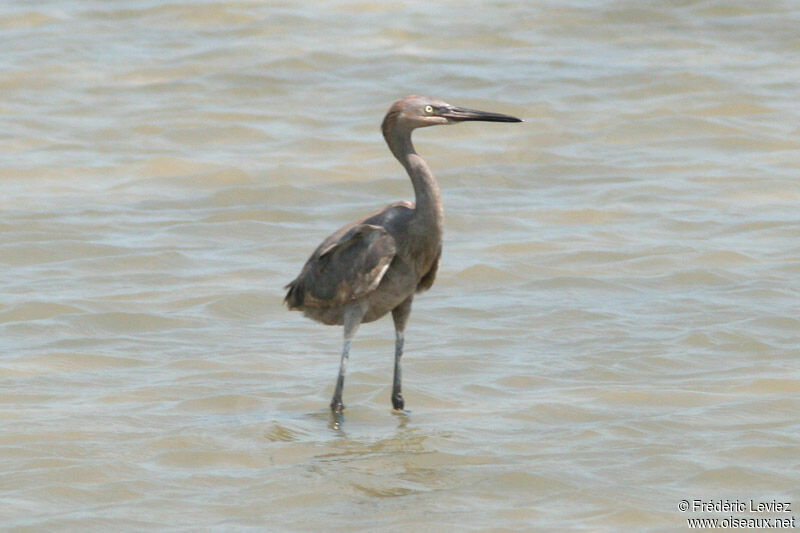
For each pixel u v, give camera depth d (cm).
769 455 1041
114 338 1401
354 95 2480
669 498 966
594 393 1203
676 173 2039
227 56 2683
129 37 2819
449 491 984
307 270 1171
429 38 2791
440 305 1500
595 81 2514
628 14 2909
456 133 2264
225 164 2098
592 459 1042
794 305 1451
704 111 2336
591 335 1379
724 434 1089
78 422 1139
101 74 2586
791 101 2384
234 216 1881
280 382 1264
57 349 1359
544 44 2753
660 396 1190
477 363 1303
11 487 998
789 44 2716
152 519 942
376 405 1197
